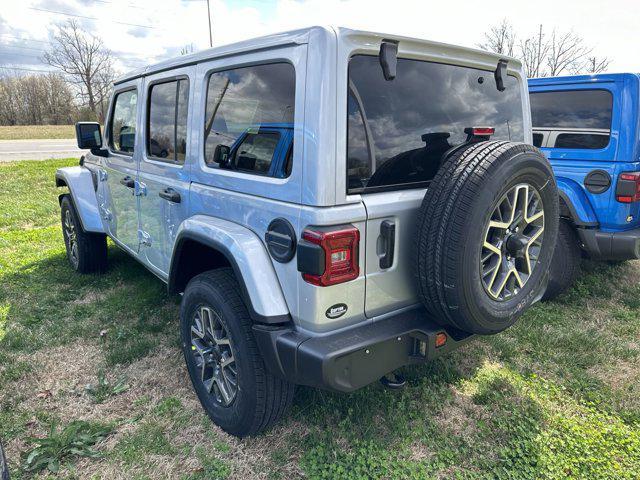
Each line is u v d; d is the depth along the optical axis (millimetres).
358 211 1969
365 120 2029
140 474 2307
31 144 24625
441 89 2367
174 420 2674
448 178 2016
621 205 3891
